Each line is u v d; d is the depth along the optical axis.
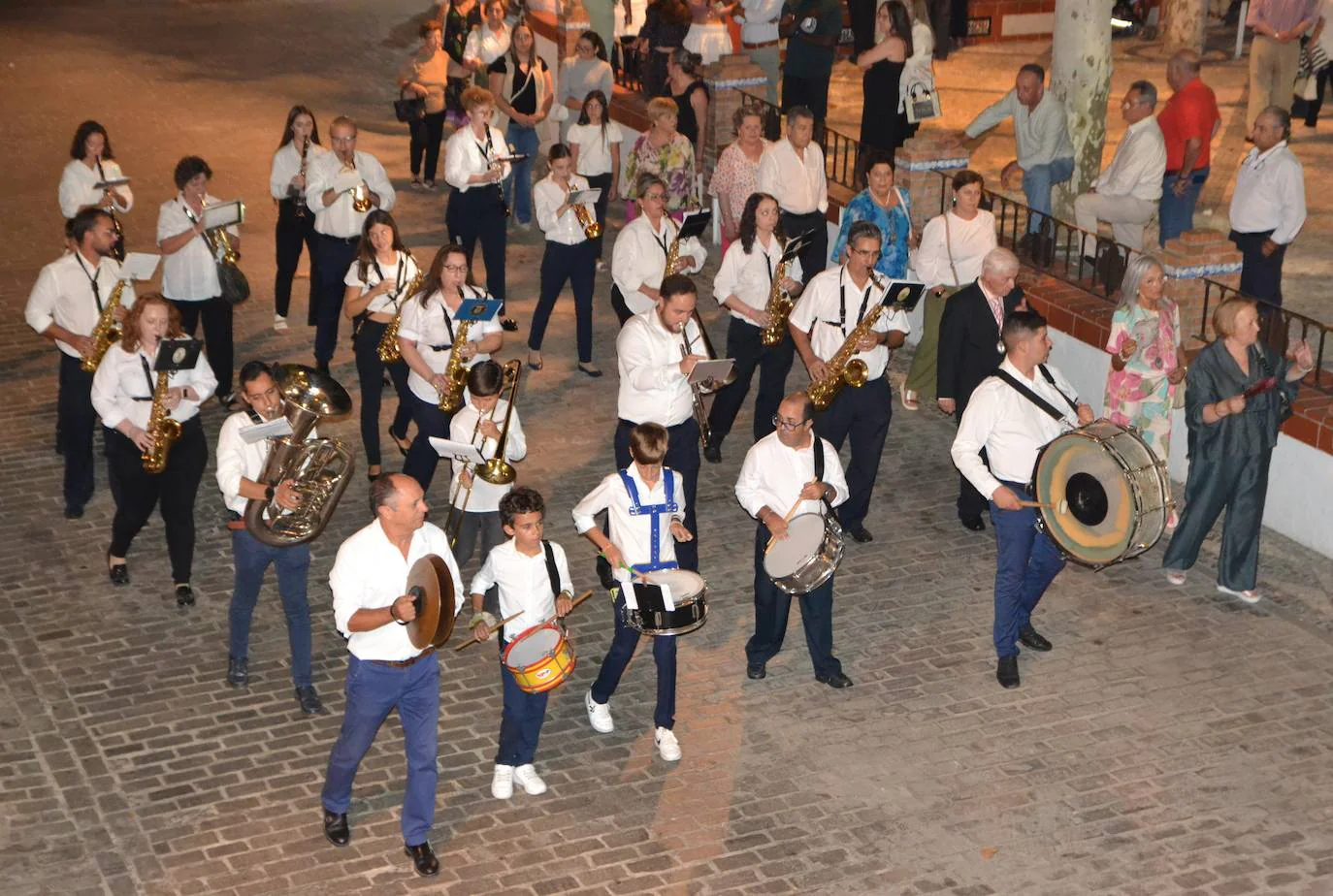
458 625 9.21
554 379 12.81
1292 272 13.71
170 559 9.53
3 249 15.73
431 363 9.77
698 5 16.92
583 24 19.08
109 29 26.83
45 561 9.90
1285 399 9.25
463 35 16.91
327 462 8.00
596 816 7.58
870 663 8.88
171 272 11.47
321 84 22.77
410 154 17.97
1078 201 12.95
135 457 9.14
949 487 11.03
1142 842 7.38
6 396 12.33
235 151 19.25
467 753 8.07
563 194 12.49
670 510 7.91
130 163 18.75
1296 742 8.14
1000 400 8.36
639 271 11.24
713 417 11.24
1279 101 17.66
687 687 8.66
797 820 7.53
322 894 7.03
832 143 17.25
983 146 18.05
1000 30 23.61
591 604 9.52
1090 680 8.70
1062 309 11.73
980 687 8.64
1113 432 8.01
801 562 8.02
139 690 8.56
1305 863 7.23
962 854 7.29
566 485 11.00
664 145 13.45
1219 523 10.54
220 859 7.25
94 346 9.96
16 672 8.71
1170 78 13.02
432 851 7.25
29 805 7.61
